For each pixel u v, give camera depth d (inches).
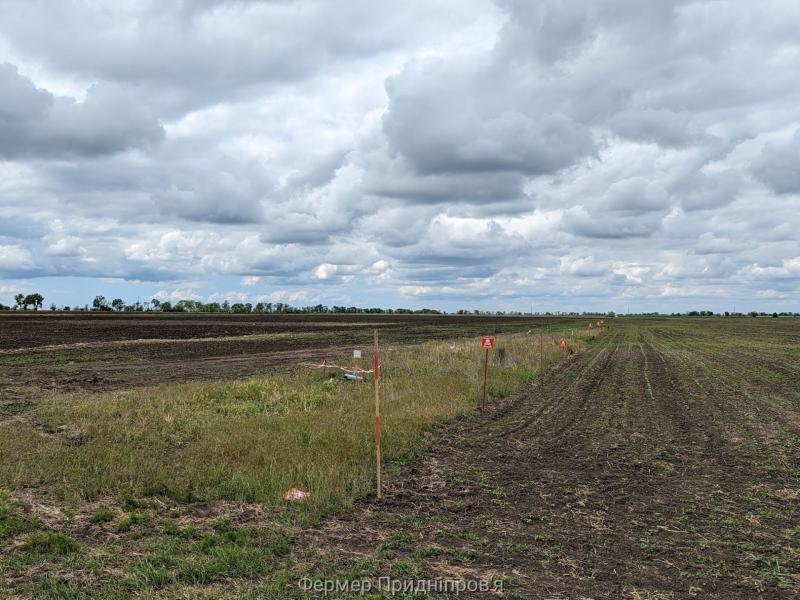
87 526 273.7
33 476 343.3
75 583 215.8
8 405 595.5
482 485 362.9
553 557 254.5
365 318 4650.6
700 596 221.0
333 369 905.5
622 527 294.0
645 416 603.5
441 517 303.0
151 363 1075.3
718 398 724.0
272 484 333.1
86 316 3841.0
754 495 350.9
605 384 853.2
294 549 254.7
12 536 257.9
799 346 1731.1
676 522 301.9
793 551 264.5
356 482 348.8
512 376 867.4
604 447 470.9
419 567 238.8
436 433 508.1
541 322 4345.5
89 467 361.1
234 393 658.2
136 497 317.7
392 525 289.0
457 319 4938.5
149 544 252.2
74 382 795.4
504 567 242.7
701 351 1515.7
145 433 465.1
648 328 3388.3
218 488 330.6
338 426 480.1
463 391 704.4
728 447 471.2
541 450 459.8
